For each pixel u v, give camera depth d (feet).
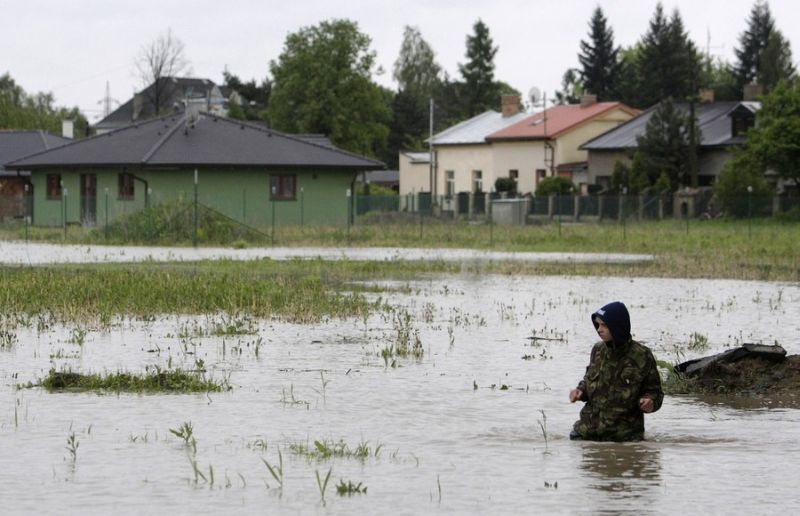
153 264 136.56
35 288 99.45
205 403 53.93
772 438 47.09
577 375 63.05
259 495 37.70
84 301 93.25
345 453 43.78
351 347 73.15
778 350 61.52
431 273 134.21
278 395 56.24
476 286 118.32
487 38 546.67
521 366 66.08
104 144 239.50
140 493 37.88
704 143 288.30
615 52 518.37
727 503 36.91
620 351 46.65
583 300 104.27
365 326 84.07
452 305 99.35
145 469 41.09
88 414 51.06
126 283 103.65
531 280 126.11
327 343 74.90
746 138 274.77
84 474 40.34
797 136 249.14
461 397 56.18
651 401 46.29
